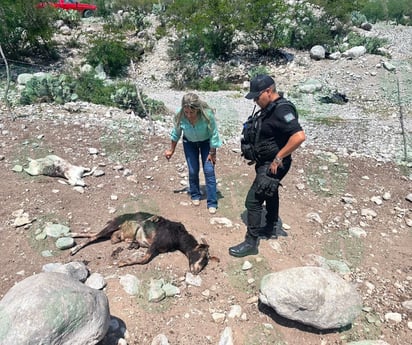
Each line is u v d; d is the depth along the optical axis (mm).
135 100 10188
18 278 4059
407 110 11656
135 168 6367
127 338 3480
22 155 6492
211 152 4965
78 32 19484
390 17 25703
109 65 15969
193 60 16375
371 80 14266
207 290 3998
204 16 16250
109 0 23250
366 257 4715
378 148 8078
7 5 14828
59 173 5875
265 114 3879
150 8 22281
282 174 4109
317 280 3594
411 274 4480
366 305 3982
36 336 2725
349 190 6172
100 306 3074
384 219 5500
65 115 8648
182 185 5941
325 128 9781
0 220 4883
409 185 6438
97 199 5438
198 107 4602
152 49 17656
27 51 16172
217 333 3584
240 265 4320
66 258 4348
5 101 9352
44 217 4957
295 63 16219
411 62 15953
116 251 4426
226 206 5430
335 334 3621
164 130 8336
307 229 5121
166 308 3783
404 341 3609
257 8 16312
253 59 16766
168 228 4398
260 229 4820
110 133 7684
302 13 18719
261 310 3809
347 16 18953
